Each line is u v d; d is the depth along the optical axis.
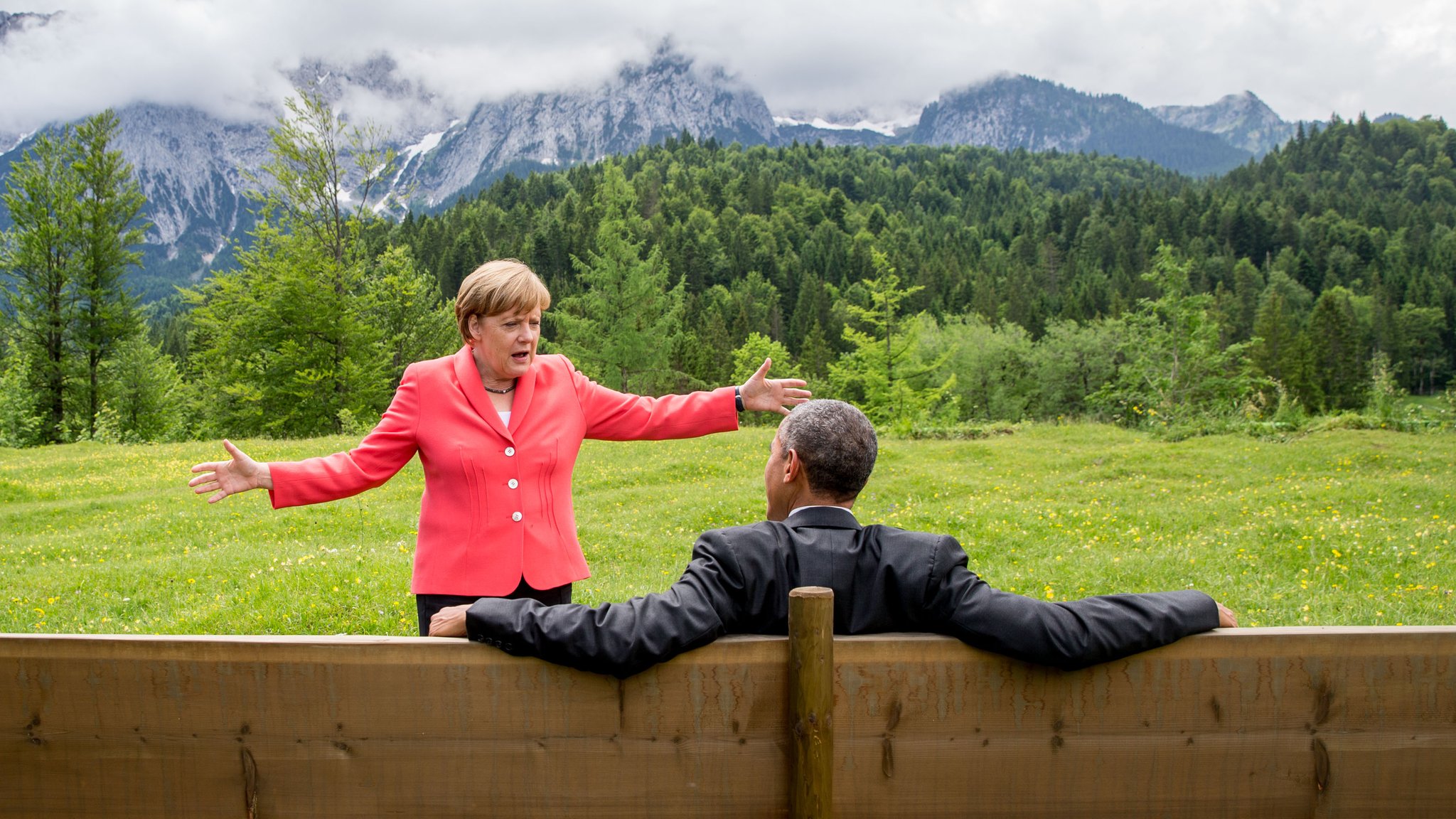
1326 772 2.03
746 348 70.50
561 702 1.99
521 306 2.80
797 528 2.29
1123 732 2.03
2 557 10.97
